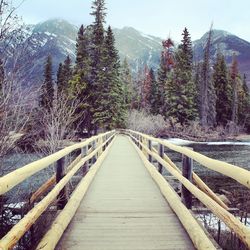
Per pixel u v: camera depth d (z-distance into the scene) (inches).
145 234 173.2
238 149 1434.5
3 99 216.7
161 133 1907.0
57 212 194.5
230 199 419.2
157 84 2534.5
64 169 205.2
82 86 1486.2
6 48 219.0
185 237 168.9
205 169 772.0
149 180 335.9
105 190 285.7
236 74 2615.7
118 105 1616.6
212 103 2199.8
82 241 162.2
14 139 236.8
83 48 1553.9
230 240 259.1
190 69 2034.9
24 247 177.0
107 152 609.3
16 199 288.2
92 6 1659.7
